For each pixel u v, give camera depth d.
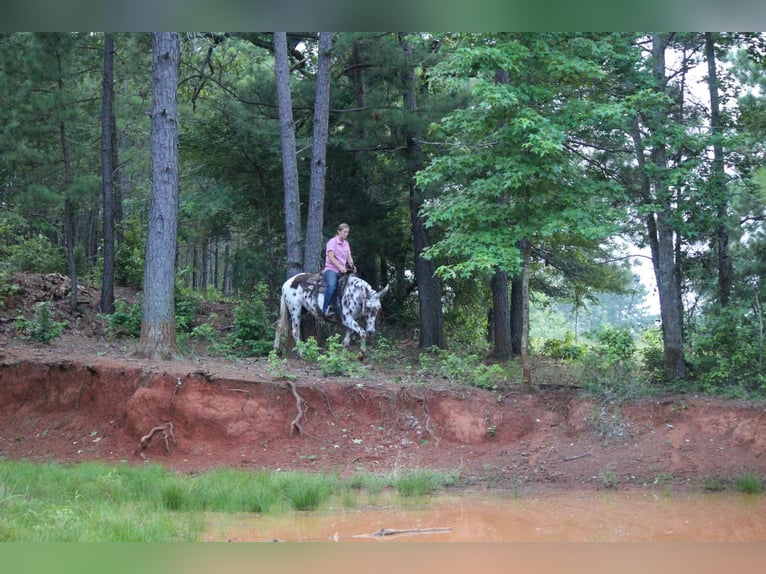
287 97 19.84
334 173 24.66
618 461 13.02
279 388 14.42
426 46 22.19
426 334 23.19
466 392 14.84
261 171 24.86
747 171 16.23
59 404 14.82
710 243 18.45
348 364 15.98
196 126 24.97
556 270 30.05
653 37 17.27
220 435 13.81
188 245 40.78
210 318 22.27
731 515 10.25
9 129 19.83
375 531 9.19
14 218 24.80
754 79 17.33
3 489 9.73
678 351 16.45
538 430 14.23
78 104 23.36
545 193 14.30
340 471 12.83
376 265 27.45
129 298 23.55
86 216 37.00
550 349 28.88
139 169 36.41
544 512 10.39
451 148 16.20
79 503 9.66
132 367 14.64
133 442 13.70
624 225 20.28
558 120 14.15
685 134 15.88
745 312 16.14
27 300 20.36
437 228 23.41
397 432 14.16
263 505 10.28
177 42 16.33
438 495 11.53
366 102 22.92
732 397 14.08
